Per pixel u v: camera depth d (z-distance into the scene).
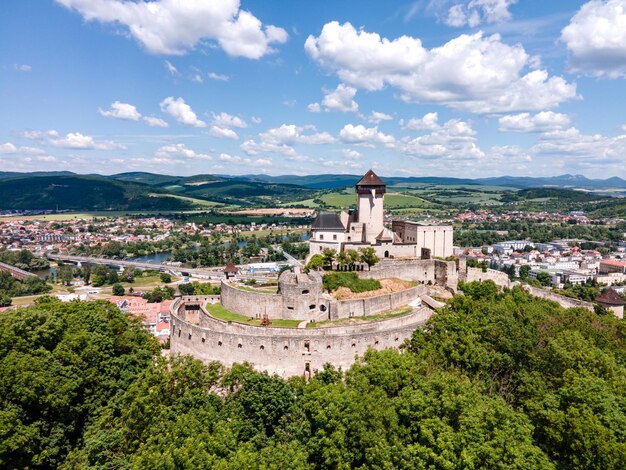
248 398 63.78
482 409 55.12
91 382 77.44
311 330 92.38
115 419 69.12
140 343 98.94
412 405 57.34
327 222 151.62
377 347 87.94
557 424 54.28
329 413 55.88
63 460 69.19
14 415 63.72
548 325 91.88
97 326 89.19
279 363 84.75
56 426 70.25
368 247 143.25
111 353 86.38
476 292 122.38
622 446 48.66
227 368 82.50
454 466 47.38
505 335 81.44
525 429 52.41
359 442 54.19
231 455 50.38
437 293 131.00
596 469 49.47
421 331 86.12
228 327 99.00
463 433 50.69
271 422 63.19
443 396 57.66
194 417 57.50
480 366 74.88
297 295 106.44
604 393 58.41
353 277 124.94
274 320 106.25
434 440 51.50
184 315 123.69
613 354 81.50
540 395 65.00
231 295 115.94
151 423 60.44
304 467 50.06
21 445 62.91
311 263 133.62
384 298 114.06
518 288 143.38
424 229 155.88
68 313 90.00
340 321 104.00
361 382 63.53
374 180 155.38
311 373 84.56
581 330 90.88
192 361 71.12
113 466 58.31
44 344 77.88
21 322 76.00
